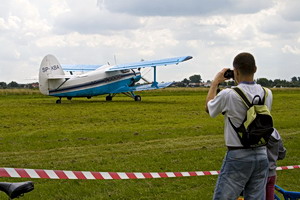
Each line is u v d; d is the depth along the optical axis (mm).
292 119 15008
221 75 3646
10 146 9297
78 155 8148
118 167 7000
